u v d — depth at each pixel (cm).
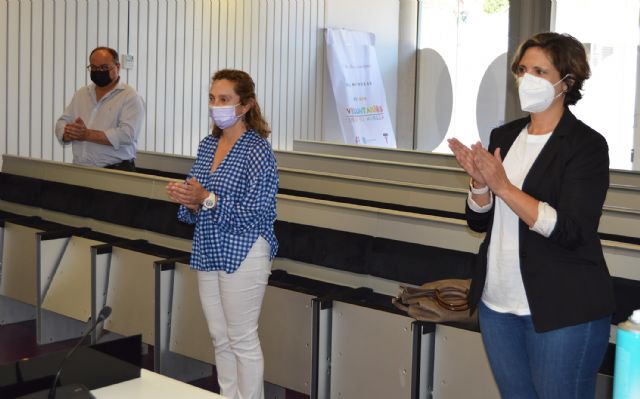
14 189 531
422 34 1148
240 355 307
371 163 561
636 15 906
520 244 209
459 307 297
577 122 211
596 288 206
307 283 368
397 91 1151
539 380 211
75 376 180
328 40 1038
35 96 741
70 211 491
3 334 489
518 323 215
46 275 454
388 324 311
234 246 294
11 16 719
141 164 619
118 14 804
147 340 409
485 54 1102
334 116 1058
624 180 552
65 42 759
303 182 484
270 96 980
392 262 345
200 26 887
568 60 206
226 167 294
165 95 859
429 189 432
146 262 408
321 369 328
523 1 938
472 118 1121
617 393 150
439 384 301
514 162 217
